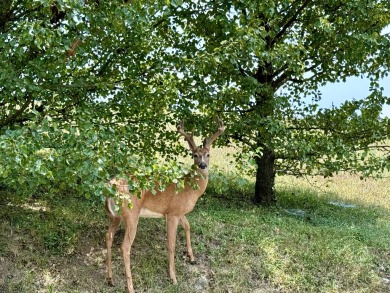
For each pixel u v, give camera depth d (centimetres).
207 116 810
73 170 452
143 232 722
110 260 592
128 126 649
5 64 524
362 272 696
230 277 639
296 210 1016
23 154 412
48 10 514
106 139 518
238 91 828
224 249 698
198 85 742
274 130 819
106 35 621
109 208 577
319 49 934
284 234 781
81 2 530
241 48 657
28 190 615
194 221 783
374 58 980
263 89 856
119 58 691
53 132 465
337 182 1449
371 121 961
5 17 613
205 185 624
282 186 1258
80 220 714
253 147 947
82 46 606
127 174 504
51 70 564
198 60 666
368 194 1333
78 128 515
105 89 657
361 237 833
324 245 753
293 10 917
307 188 1277
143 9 564
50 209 739
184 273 635
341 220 978
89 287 580
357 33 854
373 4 858
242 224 806
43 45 519
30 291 551
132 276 611
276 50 738
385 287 677
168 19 748
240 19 693
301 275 662
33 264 595
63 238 650
